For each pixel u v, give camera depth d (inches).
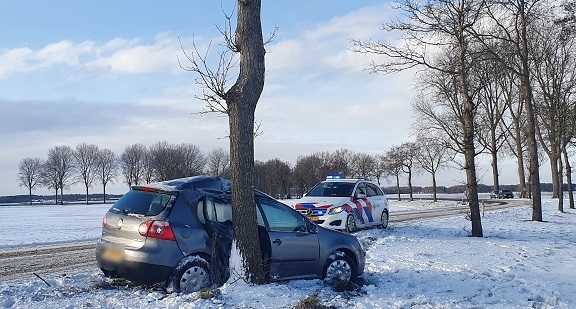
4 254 520.4
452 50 608.7
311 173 3021.7
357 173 3110.2
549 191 4084.6
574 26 794.8
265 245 295.3
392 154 2760.8
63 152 3472.0
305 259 307.0
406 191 4616.1
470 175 597.3
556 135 1168.8
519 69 828.6
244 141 279.6
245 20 282.4
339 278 300.5
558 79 1130.7
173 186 290.5
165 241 270.2
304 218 318.7
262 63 285.7
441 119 1614.2
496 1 674.2
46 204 3631.9
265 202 309.3
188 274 272.7
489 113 1845.5
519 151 2048.5
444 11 583.5
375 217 687.1
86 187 3494.1
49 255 508.1
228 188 312.0
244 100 279.9
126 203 294.0
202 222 287.7
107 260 280.8
